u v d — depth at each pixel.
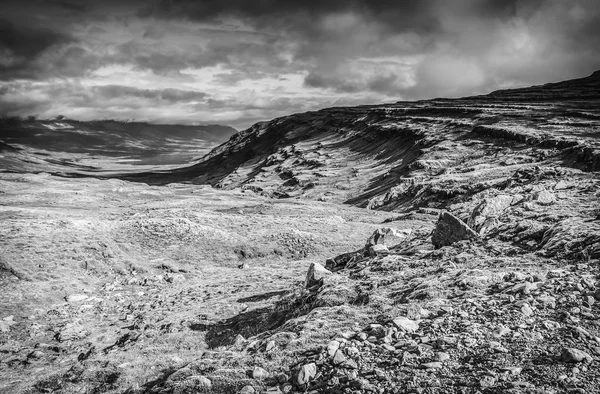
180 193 113.75
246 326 19.78
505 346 9.16
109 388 14.16
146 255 41.47
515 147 121.00
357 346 10.15
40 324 23.88
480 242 20.83
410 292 14.82
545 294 11.96
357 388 8.19
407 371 8.55
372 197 129.12
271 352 10.99
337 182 169.00
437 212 68.19
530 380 7.64
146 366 15.72
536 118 150.62
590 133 112.06
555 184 31.66
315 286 20.30
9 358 19.50
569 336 9.27
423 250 22.86
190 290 30.44
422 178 114.19
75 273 32.47
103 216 59.59
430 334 10.38
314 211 76.56
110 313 26.47
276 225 56.31
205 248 45.31
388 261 21.80
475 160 120.88
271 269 38.28
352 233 54.62
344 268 26.67
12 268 29.92
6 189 93.56
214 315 22.98
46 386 15.23
